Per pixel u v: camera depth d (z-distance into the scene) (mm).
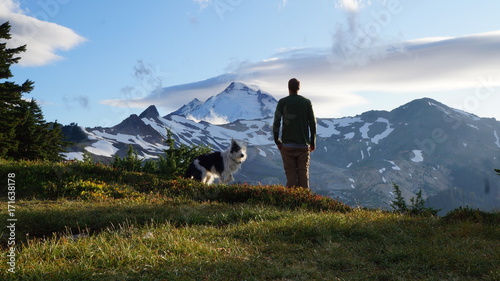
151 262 4461
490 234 6188
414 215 8664
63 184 11328
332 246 5418
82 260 4480
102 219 7418
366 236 6047
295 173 11031
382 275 4387
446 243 5613
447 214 7801
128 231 6172
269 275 4254
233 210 8227
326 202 10133
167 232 5949
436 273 4453
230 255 4871
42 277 4020
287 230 6211
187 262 4504
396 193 9680
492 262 4668
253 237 5836
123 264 4465
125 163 19625
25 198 10438
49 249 4984
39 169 12516
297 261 4785
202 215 7664
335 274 4418
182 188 12250
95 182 12234
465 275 4441
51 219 7312
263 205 9625
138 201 9992
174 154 22016
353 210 9836
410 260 4852
